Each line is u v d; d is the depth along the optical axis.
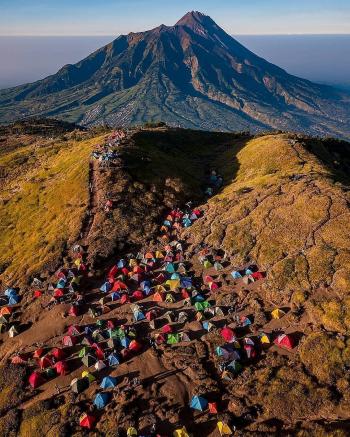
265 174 112.38
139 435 48.19
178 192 107.94
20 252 90.44
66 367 59.41
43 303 73.44
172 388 54.16
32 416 53.16
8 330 69.38
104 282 77.62
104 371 58.31
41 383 58.25
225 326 63.50
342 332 57.44
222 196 103.62
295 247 75.25
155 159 122.19
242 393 52.50
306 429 46.81
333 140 165.25
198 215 97.69
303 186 92.31
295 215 82.56
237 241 82.19
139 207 98.62
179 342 61.88
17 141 197.75
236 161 134.75
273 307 65.50
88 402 53.84
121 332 63.91
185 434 47.25
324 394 50.31
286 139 140.62
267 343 59.38
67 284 76.62
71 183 108.00
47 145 160.88
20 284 79.56
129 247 87.38
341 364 53.38
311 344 56.62
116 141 132.00
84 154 125.12
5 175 137.50
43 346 64.81
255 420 49.16
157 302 71.44
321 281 66.12
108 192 101.25
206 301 68.88
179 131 168.12
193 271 78.62
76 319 69.06
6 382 59.19
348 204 81.62
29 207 107.00
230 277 74.75
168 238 89.81
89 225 92.31
